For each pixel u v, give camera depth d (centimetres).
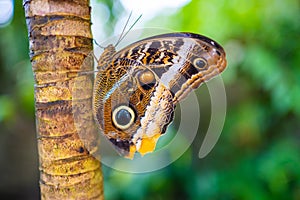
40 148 45
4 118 93
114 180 88
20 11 69
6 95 100
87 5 45
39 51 44
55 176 44
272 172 84
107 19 73
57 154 44
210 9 86
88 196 45
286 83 82
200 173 91
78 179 45
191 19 86
